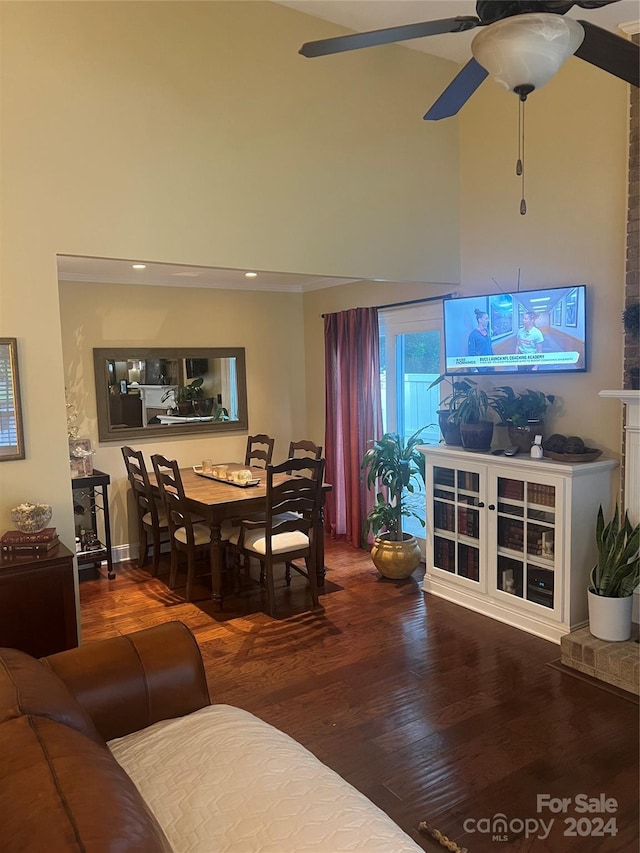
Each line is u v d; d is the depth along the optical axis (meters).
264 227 3.78
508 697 3.05
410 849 1.44
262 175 3.76
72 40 3.15
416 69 4.38
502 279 4.35
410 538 4.88
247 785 1.66
